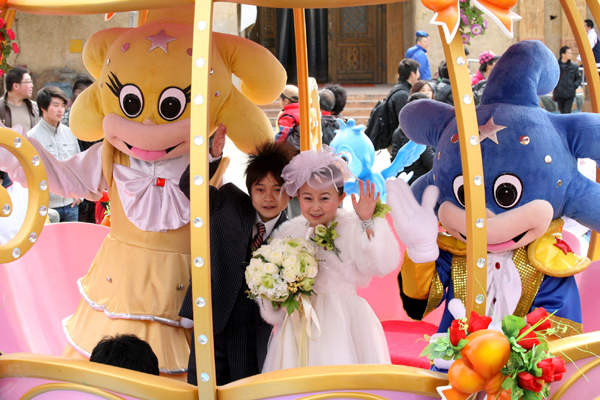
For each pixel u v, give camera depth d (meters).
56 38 9.91
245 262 2.43
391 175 4.32
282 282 2.13
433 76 11.31
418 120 2.58
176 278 2.72
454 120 2.49
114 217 2.87
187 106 2.66
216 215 2.41
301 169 2.20
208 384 1.71
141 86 2.62
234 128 2.87
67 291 3.37
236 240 2.42
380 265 2.21
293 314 2.33
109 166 2.84
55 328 3.21
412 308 2.53
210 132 2.80
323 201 2.27
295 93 4.70
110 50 2.75
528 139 2.21
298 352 2.31
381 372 1.70
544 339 1.66
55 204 4.69
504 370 1.62
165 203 2.72
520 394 1.63
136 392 1.75
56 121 4.60
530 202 2.19
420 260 2.16
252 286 2.17
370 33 14.66
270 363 2.38
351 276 2.31
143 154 2.68
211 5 1.73
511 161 2.20
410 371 1.71
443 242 2.42
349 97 11.88
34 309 3.16
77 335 2.79
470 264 1.71
